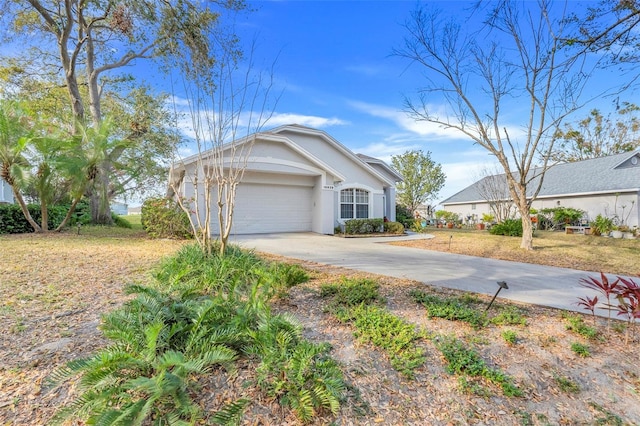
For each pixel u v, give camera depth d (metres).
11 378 2.55
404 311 4.37
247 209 13.91
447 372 3.07
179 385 2.21
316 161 14.48
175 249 8.23
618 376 3.15
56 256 6.80
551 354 3.44
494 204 22.80
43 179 10.91
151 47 13.41
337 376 2.68
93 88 14.80
